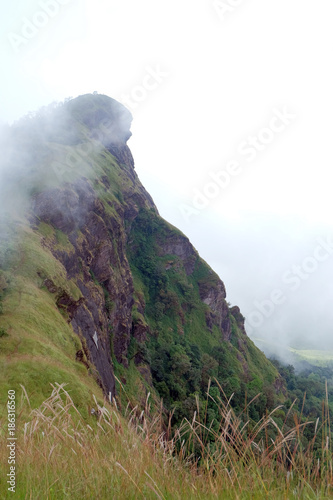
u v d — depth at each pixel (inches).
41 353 930.1
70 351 1148.5
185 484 144.2
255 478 140.3
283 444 145.2
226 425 155.3
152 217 5054.1
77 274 2074.3
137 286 4143.7
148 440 164.9
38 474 147.3
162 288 4311.0
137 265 4525.1
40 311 1192.8
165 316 4111.7
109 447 169.0
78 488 136.9
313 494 127.0
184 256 5004.9
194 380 3016.7
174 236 4963.1
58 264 1664.6
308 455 140.3
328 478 129.1
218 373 3543.3
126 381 2319.1
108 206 3260.3
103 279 2608.3
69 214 2234.3
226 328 4948.3
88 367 1270.9
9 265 1368.1
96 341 1790.1
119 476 144.6
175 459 157.6
